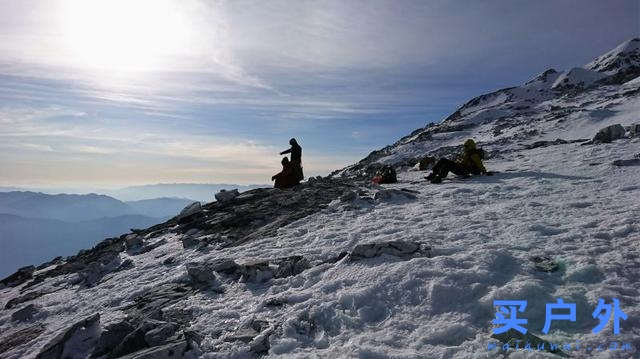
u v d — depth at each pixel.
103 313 7.35
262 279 6.99
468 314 4.59
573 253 5.75
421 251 6.43
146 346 5.11
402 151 65.06
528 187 12.40
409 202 12.01
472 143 16.84
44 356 5.62
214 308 6.11
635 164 14.32
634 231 6.37
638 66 115.25
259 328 5.13
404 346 4.24
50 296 9.91
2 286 13.72
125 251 13.07
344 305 5.30
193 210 17.16
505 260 5.80
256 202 15.31
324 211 12.19
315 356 4.29
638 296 4.47
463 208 10.15
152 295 7.30
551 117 53.06
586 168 15.06
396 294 5.27
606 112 42.09
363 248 6.76
